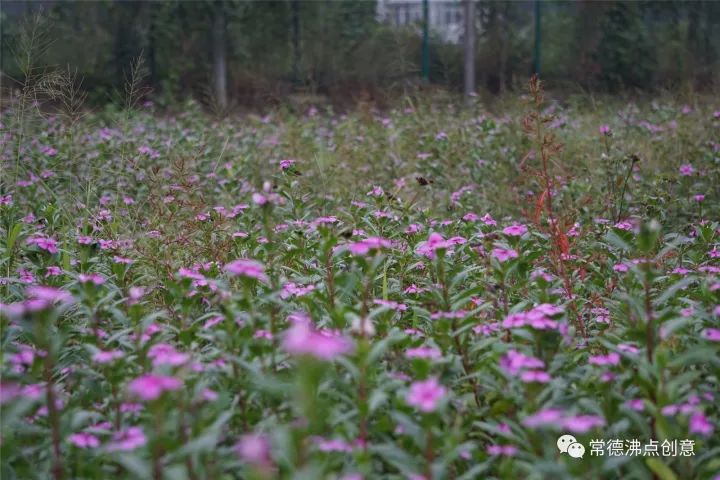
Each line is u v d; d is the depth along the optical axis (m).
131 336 3.69
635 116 11.50
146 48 17.00
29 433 2.98
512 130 9.16
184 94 16.98
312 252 4.68
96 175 7.34
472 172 8.41
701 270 4.51
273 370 3.28
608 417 3.08
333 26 18.08
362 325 3.00
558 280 4.52
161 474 2.58
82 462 2.96
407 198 7.62
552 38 18.95
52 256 4.31
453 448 2.69
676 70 18.00
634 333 3.27
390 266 4.94
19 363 3.29
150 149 7.99
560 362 3.28
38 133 8.38
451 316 3.50
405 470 2.65
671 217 6.77
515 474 2.80
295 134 9.95
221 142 9.91
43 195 6.76
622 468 3.04
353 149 9.34
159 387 2.45
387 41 17.31
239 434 3.17
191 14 17.19
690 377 2.91
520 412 3.03
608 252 5.03
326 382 3.11
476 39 18.42
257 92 16.75
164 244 5.27
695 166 8.16
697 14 18.31
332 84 17.33
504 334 3.71
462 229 5.55
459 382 3.52
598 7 18.48
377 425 2.99
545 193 5.50
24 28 7.80
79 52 15.84
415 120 10.71
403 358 3.63
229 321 3.29
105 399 3.35
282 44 17.94
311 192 7.75
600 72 18.34
